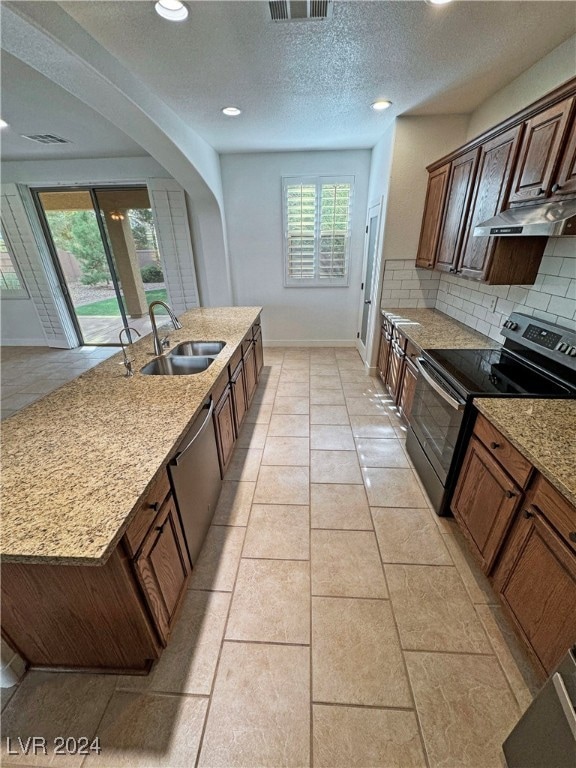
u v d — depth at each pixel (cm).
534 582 120
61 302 513
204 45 177
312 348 503
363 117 291
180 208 437
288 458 256
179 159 300
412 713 118
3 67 204
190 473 158
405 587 161
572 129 144
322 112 276
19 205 448
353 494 219
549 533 112
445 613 149
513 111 227
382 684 126
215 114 272
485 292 261
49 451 122
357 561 174
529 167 172
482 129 267
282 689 125
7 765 109
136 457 117
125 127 240
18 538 86
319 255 453
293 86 227
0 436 131
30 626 116
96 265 504
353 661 133
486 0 147
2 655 119
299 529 193
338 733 114
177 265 469
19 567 101
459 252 251
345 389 368
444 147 302
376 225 371
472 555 176
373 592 158
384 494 219
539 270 201
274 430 293
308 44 179
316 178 414
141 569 110
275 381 391
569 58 179
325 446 270
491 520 147
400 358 297
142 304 521
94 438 129
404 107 271
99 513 93
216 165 395
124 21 156
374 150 379
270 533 191
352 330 499
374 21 161
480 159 220
